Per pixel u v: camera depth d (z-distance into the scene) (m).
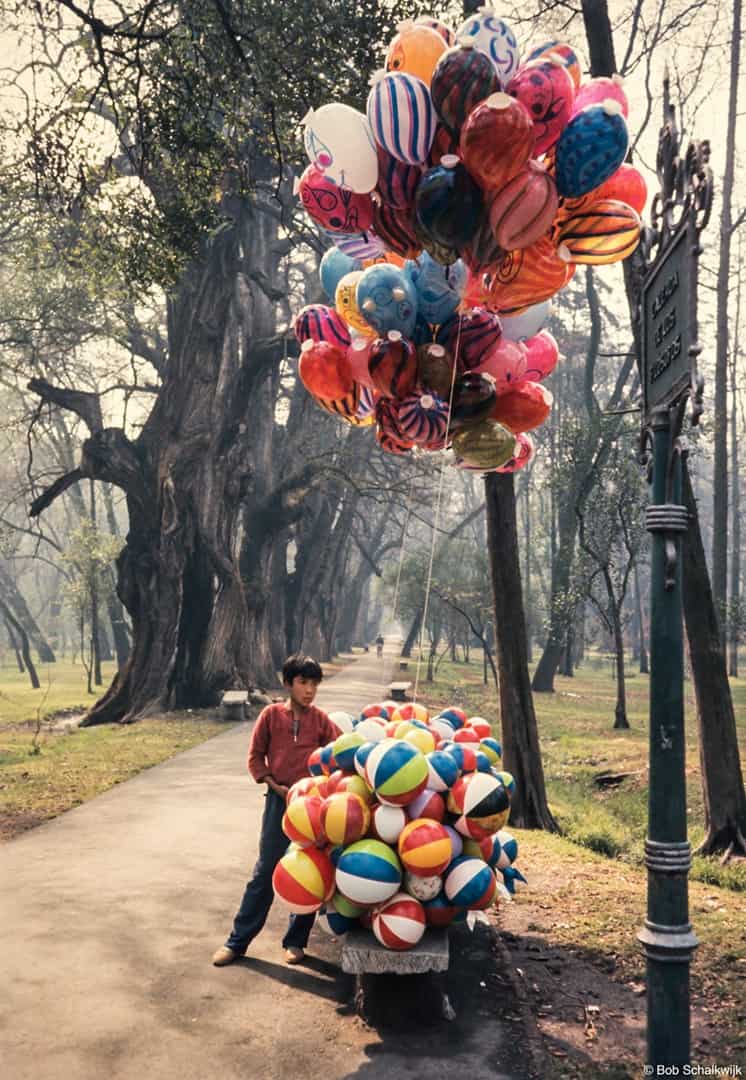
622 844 10.23
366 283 4.84
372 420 5.94
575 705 32.38
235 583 24.84
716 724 10.01
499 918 6.24
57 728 24.52
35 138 14.05
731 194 28.03
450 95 4.12
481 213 4.29
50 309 25.23
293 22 13.64
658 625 3.23
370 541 56.53
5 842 8.14
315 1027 4.36
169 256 15.39
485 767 4.72
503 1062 4.04
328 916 4.67
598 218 4.45
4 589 53.81
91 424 24.78
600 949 5.61
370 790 4.48
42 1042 4.12
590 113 4.15
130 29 14.53
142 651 24.03
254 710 23.75
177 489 24.12
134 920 5.79
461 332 5.01
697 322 2.96
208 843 8.04
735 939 6.06
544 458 51.03
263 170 24.86
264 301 29.00
